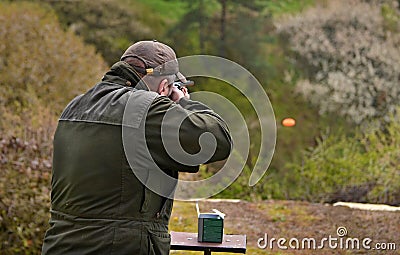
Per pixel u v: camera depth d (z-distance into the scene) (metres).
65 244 4.94
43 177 11.85
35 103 21.12
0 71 22.80
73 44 25.00
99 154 4.88
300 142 27.22
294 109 28.28
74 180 4.94
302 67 29.53
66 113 5.18
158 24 30.58
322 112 27.95
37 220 11.55
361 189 16.84
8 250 11.28
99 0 29.61
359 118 27.41
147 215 4.95
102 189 4.87
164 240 5.07
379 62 28.08
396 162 17.20
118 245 4.83
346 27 29.36
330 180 17.41
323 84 28.55
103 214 4.88
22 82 22.77
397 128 19.44
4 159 11.69
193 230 10.69
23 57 23.09
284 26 30.06
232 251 6.53
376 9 29.55
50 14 27.17
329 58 29.12
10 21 23.98
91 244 4.86
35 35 24.06
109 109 4.97
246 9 30.81
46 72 23.30
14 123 17.95
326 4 30.09
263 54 30.06
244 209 12.67
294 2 31.72
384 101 27.56
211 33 30.62
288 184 19.78
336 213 12.23
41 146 12.59
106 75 5.24
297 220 11.75
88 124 4.98
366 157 18.25
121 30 29.66
